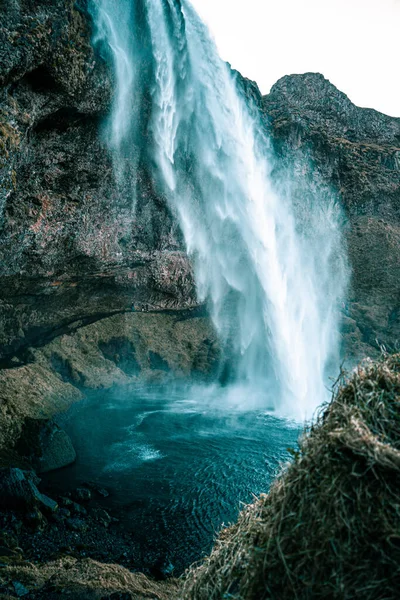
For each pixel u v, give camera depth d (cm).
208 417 1563
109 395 1762
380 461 104
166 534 780
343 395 129
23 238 809
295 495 117
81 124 828
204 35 1243
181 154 1191
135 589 462
